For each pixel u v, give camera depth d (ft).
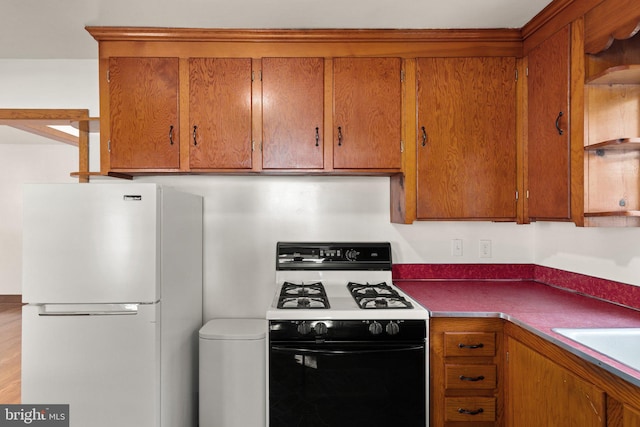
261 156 7.43
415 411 6.12
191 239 7.79
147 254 6.07
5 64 8.54
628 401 3.74
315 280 8.21
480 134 7.43
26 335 5.97
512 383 5.90
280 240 8.62
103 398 6.02
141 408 6.05
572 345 4.42
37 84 8.55
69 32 7.34
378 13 6.72
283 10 6.59
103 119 7.37
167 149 7.37
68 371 5.99
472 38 7.41
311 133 7.44
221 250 8.59
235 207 8.61
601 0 5.39
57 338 5.98
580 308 6.18
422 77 7.43
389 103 7.47
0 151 19.49
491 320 6.16
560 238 7.75
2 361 11.74
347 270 8.24
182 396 7.22
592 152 5.70
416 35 7.36
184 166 7.38
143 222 6.08
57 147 19.63
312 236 8.62
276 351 6.14
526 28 7.13
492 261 8.66
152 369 6.06
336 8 6.55
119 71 7.32
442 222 8.66
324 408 6.13
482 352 6.15
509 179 7.41
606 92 5.71
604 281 6.64
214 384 7.23
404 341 6.14
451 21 7.02
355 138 7.47
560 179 6.24
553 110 6.44
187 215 7.55
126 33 7.22
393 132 7.47
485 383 6.16
